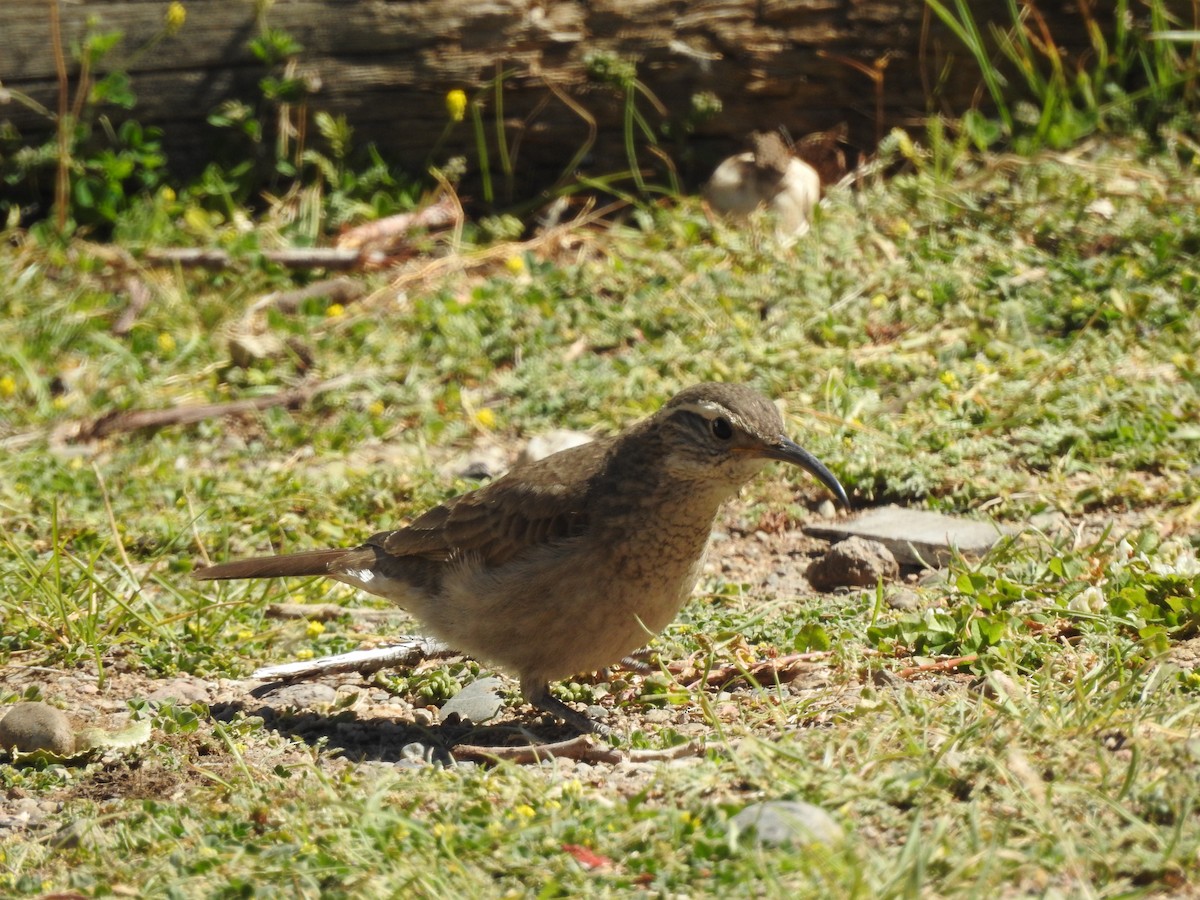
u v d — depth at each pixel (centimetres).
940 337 1377
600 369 1434
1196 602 858
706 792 695
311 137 1786
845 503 825
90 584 1056
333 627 1070
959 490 1163
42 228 1758
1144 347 1333
